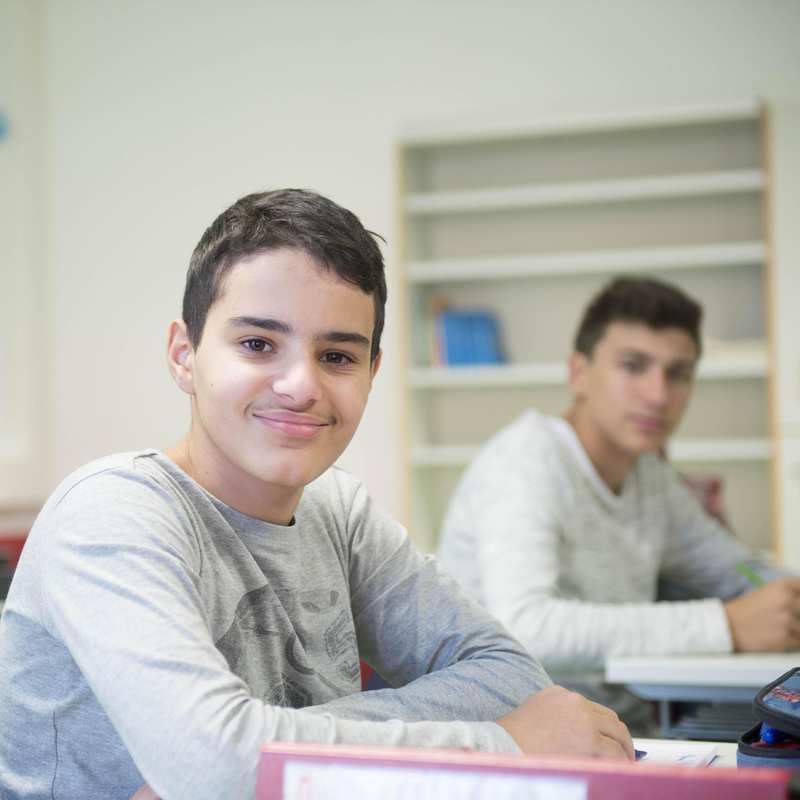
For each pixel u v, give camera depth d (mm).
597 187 4516
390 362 4742
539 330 4758
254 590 1125
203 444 1129
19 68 5156
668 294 2309
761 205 4566
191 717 861
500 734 973
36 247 5215
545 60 4750
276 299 1036
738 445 4352
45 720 1061
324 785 688
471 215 4863
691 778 638
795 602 1962
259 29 5090
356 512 1322
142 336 5180
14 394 5164
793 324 4270
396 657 1298
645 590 2334
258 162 5086
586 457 2275
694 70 4598
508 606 2021
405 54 4922
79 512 1012
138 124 5199
